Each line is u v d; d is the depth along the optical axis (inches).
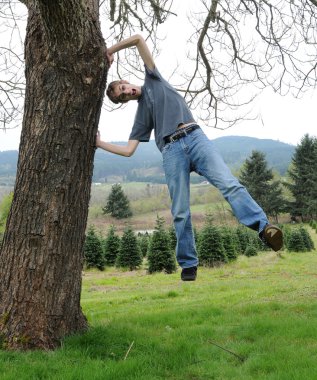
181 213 149.5
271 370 136.3
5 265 156.7
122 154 163.9
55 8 131.1
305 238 1242.0
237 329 194.7
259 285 485.7
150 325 217.5
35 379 123.2
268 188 2041.1
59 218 155.0
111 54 157.3
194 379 132.8
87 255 907.4
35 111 155.9
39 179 154.5
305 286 412.2
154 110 154.9
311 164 2038.6
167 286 556.7
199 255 858.1
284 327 190.9
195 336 183.5
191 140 147.3
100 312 302.0
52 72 152.3
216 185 141.6
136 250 904.9
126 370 130.9
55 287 155.6
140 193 3164.4
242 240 1156.5
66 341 154.0
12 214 158.2
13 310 152.4
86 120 156.9
